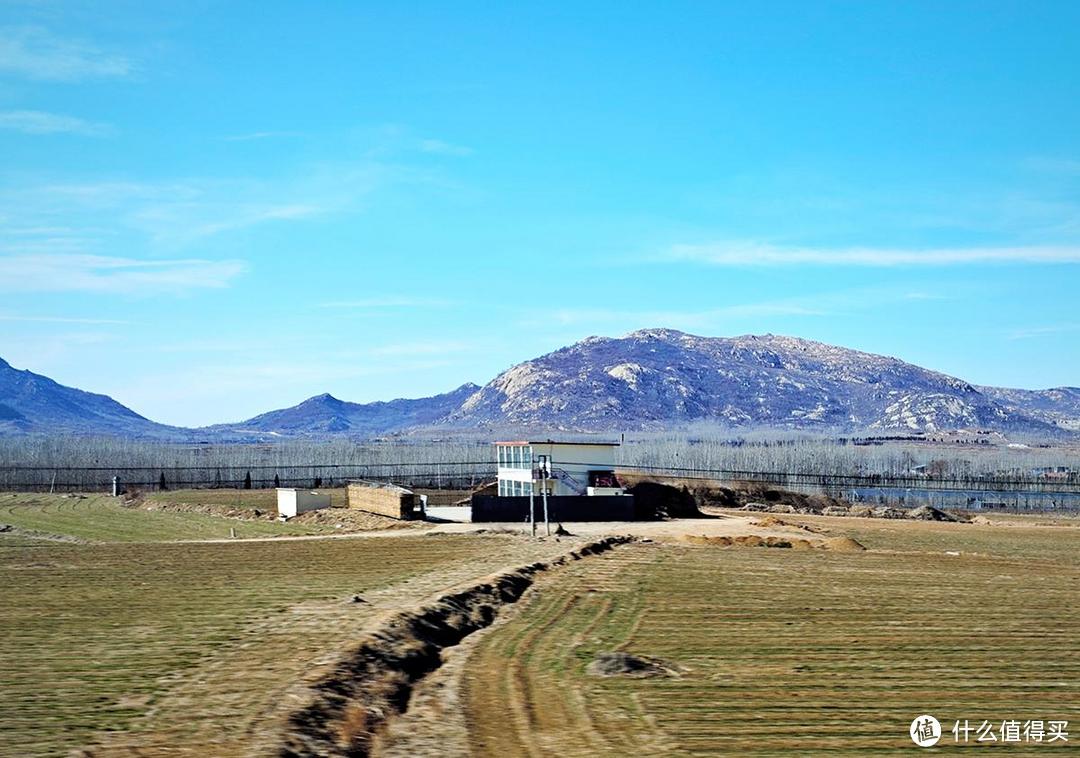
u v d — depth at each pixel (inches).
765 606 1608.0
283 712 853.8
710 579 1926.7
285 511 3499.0
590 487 3550.7
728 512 3996.1
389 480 5428.2
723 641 1316.4
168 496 4239.7
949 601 1704.0
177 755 739.4
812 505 4909.0
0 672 1028.5
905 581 1971.0
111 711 868.0
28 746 764.0
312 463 6565.0
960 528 3747.5
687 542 2704.2
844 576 2027.6
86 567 2004.2
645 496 3661.4
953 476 7593.5
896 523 3944.4
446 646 1266.0
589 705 980.6
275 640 1189.7
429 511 3467.0
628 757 816.3
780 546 2684.5
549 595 1701.5
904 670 1160.8
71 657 1104.2
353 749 799.7
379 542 2556.6
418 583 1729.8
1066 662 1220.5
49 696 924.6
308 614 1382.9
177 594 1606.8
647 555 2345.0
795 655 1234.0
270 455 7249.0
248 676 995.3
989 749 873.5
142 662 1074.7
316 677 974.4
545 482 2834.6
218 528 3078.2
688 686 1066.1
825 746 863.1
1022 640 1357.0
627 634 1357.0
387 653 1123.3
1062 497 6481.3
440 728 880.9
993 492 6761.8
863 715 964.6
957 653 1262.3
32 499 4256.9
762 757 828.6
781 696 1030.4
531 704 978.7
